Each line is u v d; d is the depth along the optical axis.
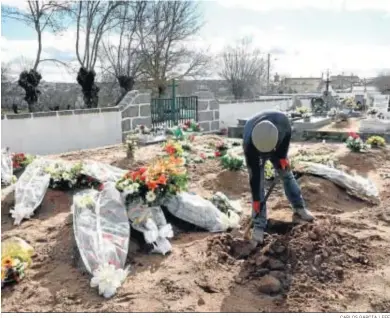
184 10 26.38
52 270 4.11
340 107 19.02
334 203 6.16
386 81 30.25
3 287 3.83
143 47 21.22
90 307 3.42
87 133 11.34
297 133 13.01
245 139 4.50
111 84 20.84
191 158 8.47
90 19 18.00
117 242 4.22
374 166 8.63
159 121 13.91
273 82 38.28
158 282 3.75
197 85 26.92
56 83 17.77
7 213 5.49
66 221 5.11
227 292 3.63
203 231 4.98
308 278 3.80
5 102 15.75
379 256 4.25
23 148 9.87
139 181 4.93
